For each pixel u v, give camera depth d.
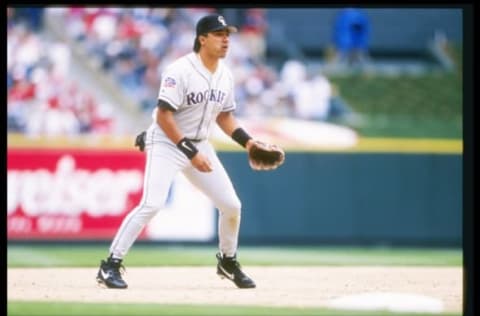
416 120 64.94
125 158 52.34
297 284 29.02
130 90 61.81
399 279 31.11
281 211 53.41
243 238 52.97
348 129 56.31
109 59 62.91
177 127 24.88
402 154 54.28
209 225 52.59
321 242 53.78
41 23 63.44
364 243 54.06
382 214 54.19
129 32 64.50
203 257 44.44
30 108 58.47
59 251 48.25
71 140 52.22
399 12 80.00
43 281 29.20
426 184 54.34
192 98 24.84
